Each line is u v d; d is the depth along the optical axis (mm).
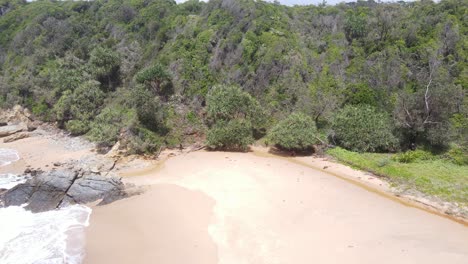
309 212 22891
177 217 22828
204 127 40969
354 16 49750
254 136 40531
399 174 28000
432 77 36219
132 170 32469
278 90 43312
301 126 35938
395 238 19672
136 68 52000
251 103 40156
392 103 37656
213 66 46531
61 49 59531
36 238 20625
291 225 21234
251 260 17766
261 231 20594
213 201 24844
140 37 57438
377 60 43500
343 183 28125
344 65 44906
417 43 43438
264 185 27500
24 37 65875
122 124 39562
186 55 48000
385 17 46844
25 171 32250
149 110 39531
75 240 20422
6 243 19984
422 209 23641
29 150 39375
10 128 47531
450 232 20438
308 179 28875
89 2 71688
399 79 40438
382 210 23297
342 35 48031
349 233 20219
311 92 42125
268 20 49594
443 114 31828
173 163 34031
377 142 33156
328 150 35062
